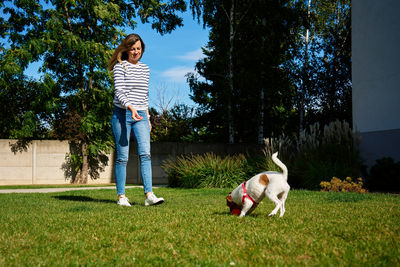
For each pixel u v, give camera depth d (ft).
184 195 26.20
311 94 64.23
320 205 17.06
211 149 61.41
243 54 63.16
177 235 9.55
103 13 56.03
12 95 60.44
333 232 9.69
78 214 14.21
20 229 10.94
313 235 9.32
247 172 37.52
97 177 60.23
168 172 41.83
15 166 57.52
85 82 60.23
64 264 6.97
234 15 65.00
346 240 8.81
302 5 72.59
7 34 58.13
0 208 17.61
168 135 86.38
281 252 7.64
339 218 12.39
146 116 19.25
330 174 31.07
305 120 69.62
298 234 9.50
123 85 18.67
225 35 68.44
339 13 86.53
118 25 61.00
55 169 58.39
